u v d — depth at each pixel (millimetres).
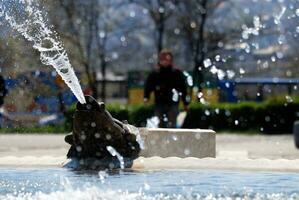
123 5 42250
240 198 5895
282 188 6621
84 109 8523
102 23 41719
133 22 42750
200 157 10047
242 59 41219
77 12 39094
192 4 41375
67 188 6402
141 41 44094
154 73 16078
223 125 33250
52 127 31469
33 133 29844
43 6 9766
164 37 42656
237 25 40375
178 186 6699
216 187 6652
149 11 42188
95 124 8594
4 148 18344
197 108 32781
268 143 23391
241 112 33188
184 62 42500
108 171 8172
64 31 36812
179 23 41875
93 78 41438
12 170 8266
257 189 6543
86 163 8641
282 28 33219
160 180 7207
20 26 9578
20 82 29859
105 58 42188
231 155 12758
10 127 30328
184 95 16094
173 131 9828
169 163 8633
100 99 46188
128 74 40281
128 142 9047
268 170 8156
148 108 31500
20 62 25156
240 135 30812
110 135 8766
